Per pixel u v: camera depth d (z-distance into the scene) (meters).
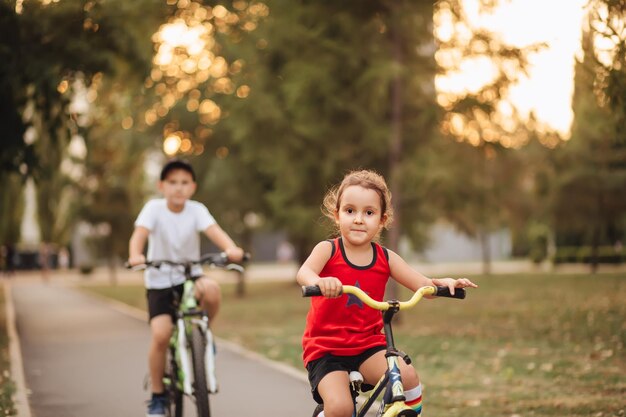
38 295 27.98
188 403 7.51
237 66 17.56
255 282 38.00
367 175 4.16
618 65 7.93
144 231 6.20
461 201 14.90
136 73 13.56
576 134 25.23
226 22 15.68
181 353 5.69
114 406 7.41
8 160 12.82
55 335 13.89
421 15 13.68
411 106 14.92
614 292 21.02
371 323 4.15
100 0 11.34
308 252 26.44
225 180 22.38
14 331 13.87
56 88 11.73
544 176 28.33
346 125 14.82
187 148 23.17
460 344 11.77
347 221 4.06
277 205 16.64
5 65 11.45
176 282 6.18
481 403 7.31
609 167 27.95
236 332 14.47
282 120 15.45
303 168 15.65
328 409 3.84
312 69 13.91
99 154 31.89
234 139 16.61
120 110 21.77
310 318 4.20
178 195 6.26
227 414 6.98
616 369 8.91
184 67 19.42
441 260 63.03
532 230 53.12
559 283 27.03
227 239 6.36
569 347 11.00
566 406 6.94
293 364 10.23
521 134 15.77
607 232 31.98
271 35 14.49
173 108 22.06
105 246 37.19
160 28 14.22
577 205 29.16
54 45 11.69
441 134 14.82
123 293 29.44
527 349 10.95
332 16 13.84
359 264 4.14
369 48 14.11
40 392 8.16
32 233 58.06
